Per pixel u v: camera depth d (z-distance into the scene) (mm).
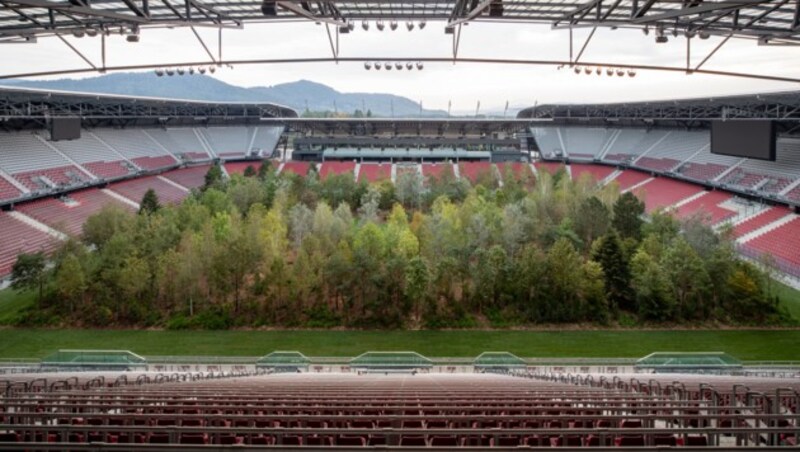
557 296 55531
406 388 26781
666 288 54500
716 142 78938
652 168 115312
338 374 41188
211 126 144250
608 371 44062
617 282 56719
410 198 92688
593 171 129375
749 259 70000
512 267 56562
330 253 59688
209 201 79875
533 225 67375
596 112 129000
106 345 49812
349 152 137625
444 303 57219
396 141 138875
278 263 55344
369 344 50688
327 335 52375
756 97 73062
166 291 57031
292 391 24219
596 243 58906
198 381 32688
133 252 57406
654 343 50625
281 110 143000
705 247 62281
